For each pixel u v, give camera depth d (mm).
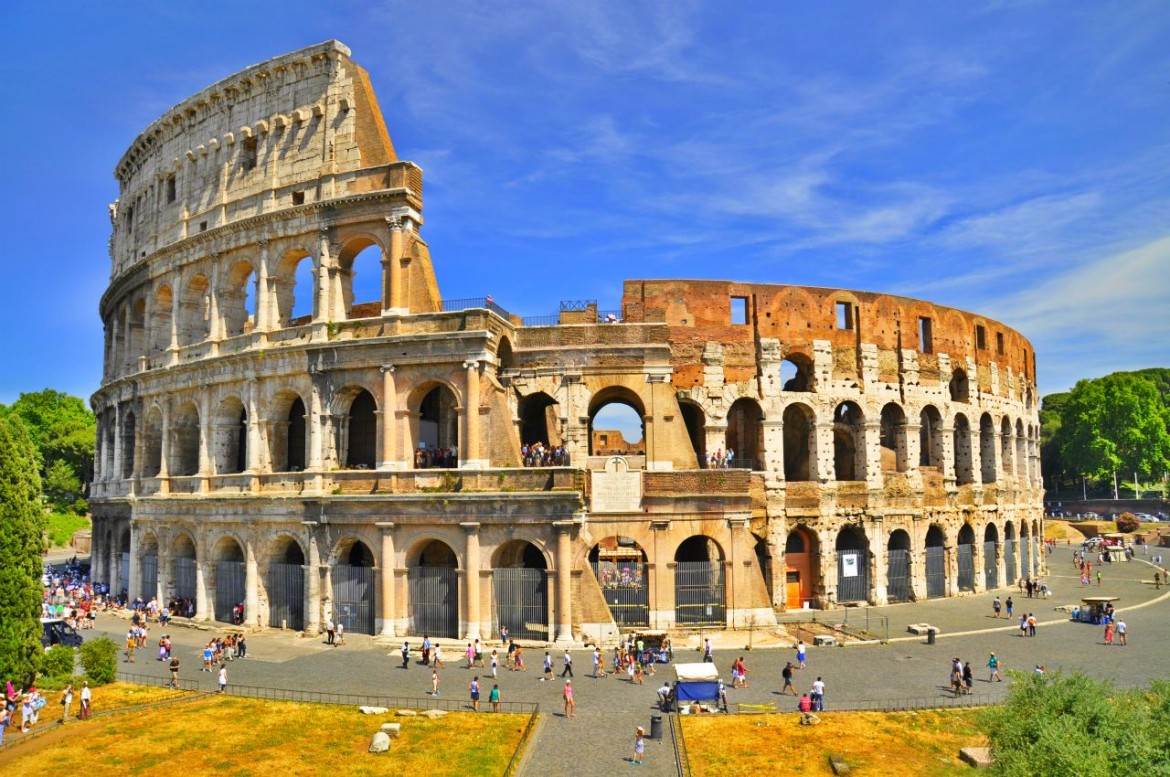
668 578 63875
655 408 67125
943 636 64938
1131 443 161125
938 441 86312
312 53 70688
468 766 37562
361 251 70375
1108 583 98188
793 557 77188
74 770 37250
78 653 59344
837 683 51000
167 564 74875
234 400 72875
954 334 89188
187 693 49094
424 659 56219
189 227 77188
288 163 71562
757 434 78000
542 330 69000
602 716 44781
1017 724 34312
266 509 66812
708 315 76000
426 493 61281
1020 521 98312
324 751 39375
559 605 59125
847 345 80188
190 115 79312
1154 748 32688
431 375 63250
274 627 66500
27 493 51312
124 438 84625
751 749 39906
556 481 59781
